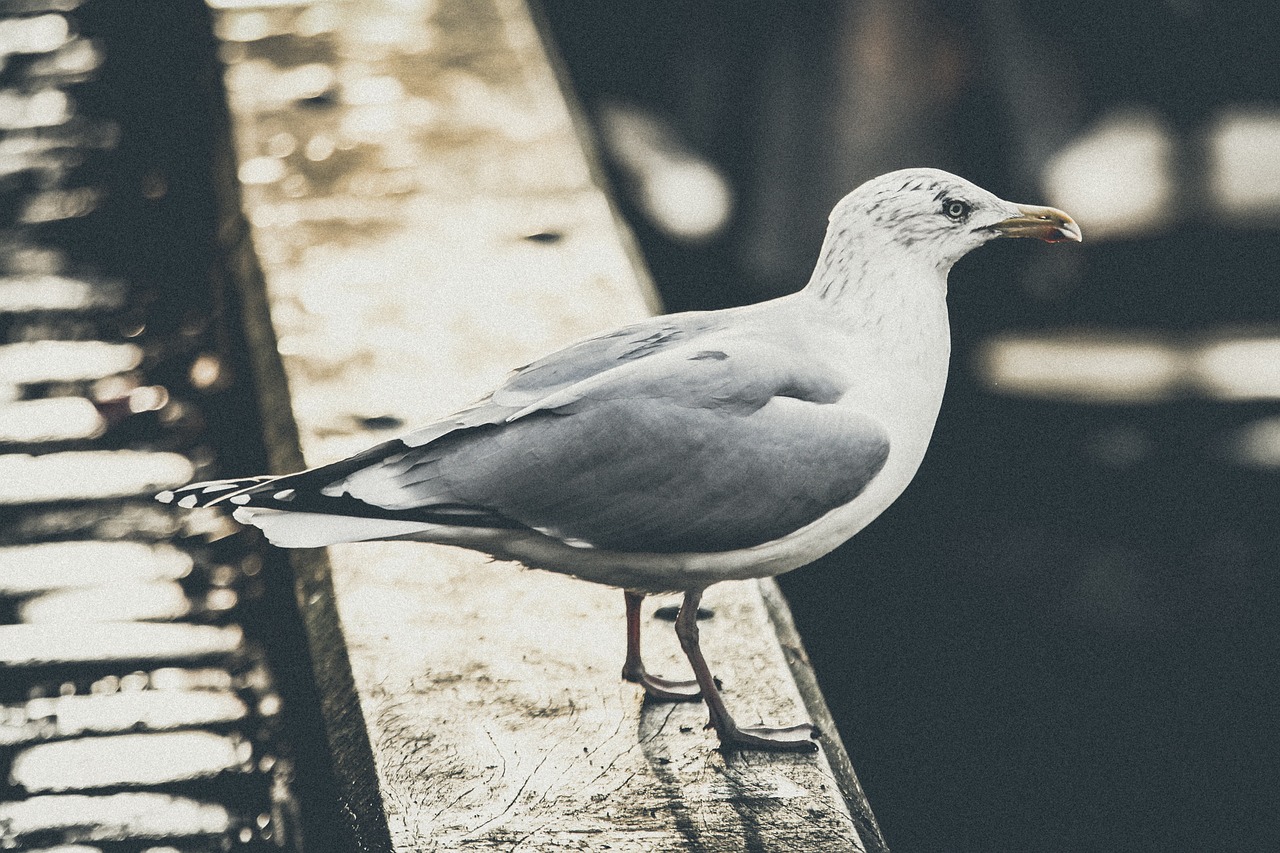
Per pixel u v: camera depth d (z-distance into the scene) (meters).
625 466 3.96
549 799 4.02
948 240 4.26
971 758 10.11
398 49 8.49
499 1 9.09
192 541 5.84
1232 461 11.80
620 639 4.61
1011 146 14.51
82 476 6.19
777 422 4.02
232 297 6.96
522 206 7.04
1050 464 12.31
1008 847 9.59
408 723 4.26
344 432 5.48
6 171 8.36
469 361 5.91
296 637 5.06
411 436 4.03
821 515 4.11
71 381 6.78
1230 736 10.28
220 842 4.64
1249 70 13.73
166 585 5.64
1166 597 11.34
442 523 3.99
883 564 11.81
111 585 5.64
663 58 16.69
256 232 6.82
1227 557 11.47
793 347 4.17
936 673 10.91
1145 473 11.95
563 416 3.98
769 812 4.00
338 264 6.58
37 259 7.61
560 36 16.98
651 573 4.16
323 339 6.04
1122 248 12.88
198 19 9.32
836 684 10.79
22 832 4.66
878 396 4.18
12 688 5.17
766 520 4.04
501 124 7.77
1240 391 12.00
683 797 4.04
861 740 10.29
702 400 4.00
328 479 4.01
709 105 16.28
